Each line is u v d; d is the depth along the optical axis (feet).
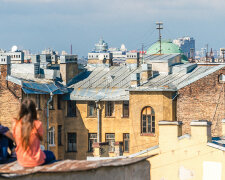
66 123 246.68
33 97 225.76
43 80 246.06
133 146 227.81
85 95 246.68
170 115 223.30
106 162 66.28
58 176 59.52
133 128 227.61
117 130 241.76
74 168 59.11
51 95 230.07
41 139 57.62
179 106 225.97
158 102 223.71
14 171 56.29
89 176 63.72
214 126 225.15
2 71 222.07
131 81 238.48
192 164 108.88
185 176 109.29
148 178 82.02
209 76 225.35
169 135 110.42
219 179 107.24
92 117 245.04
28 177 56.85
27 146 56.90
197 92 225.56
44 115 231.09
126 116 241.35
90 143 245.86
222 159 106.93
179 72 246.47
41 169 57.16
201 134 108.37
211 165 107.55
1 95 221.87
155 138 223.10
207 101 225.76
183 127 226.17
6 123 221.66
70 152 246.06
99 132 243.40
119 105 241.76
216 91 225.76
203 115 225.76
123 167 72.90
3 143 61.16
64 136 246.06
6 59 221.25
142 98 225.97
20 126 56.54
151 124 224.94
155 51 457.27
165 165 110.22
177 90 224.94
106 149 201.98
